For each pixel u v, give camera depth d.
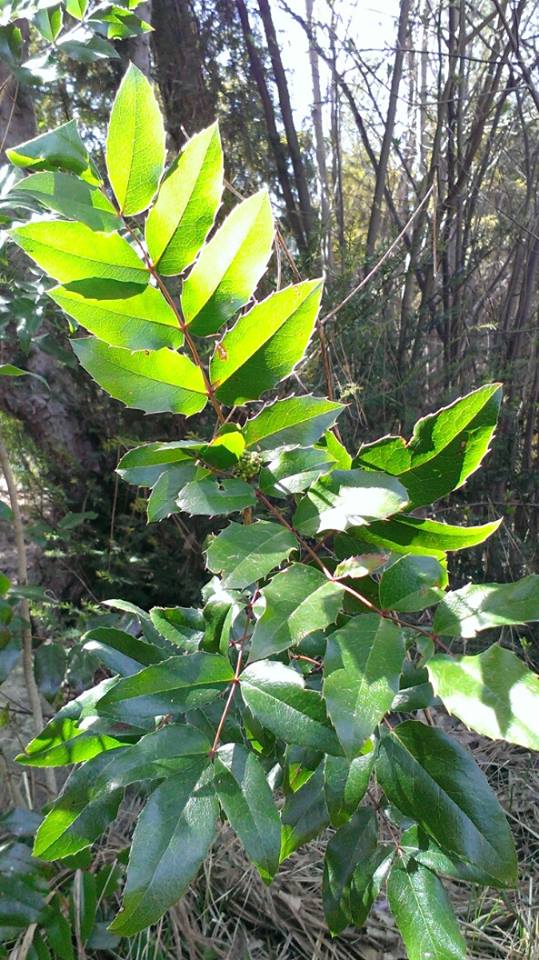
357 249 1.38
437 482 0.30
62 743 0.35
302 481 0.27
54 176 0.27
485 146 1.69
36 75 0.60
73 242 0.27
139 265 0.27
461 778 0.28
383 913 0.74
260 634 0.23
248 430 0.29
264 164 1.85
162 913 0.23
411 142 1.92
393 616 0.26
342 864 0.34
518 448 1.48
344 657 0.23
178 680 0.28
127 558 1.25
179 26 1.75
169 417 1.27
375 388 1.29
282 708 0.27
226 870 0.78
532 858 0.86
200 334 0.28
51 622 0.79
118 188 0.26
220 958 0.70
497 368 1.49
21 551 0.63
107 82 1.58
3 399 1.22
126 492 1.35
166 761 0.27
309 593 0.25
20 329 0.60
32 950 0.51
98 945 0.55
